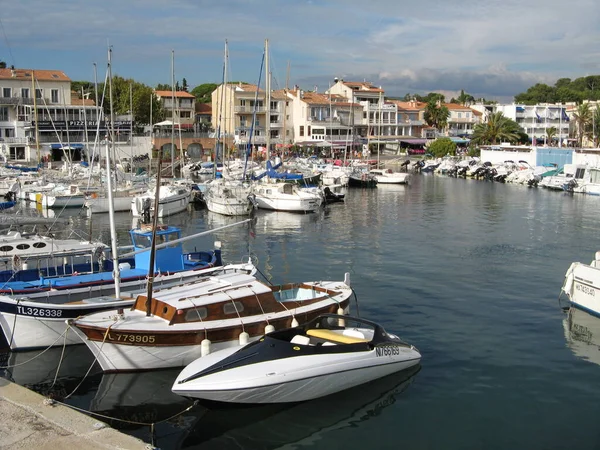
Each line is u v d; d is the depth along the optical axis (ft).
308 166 278.26
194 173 276.82
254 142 356.38
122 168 231.91
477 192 252.21
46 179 207.72
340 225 161.48
